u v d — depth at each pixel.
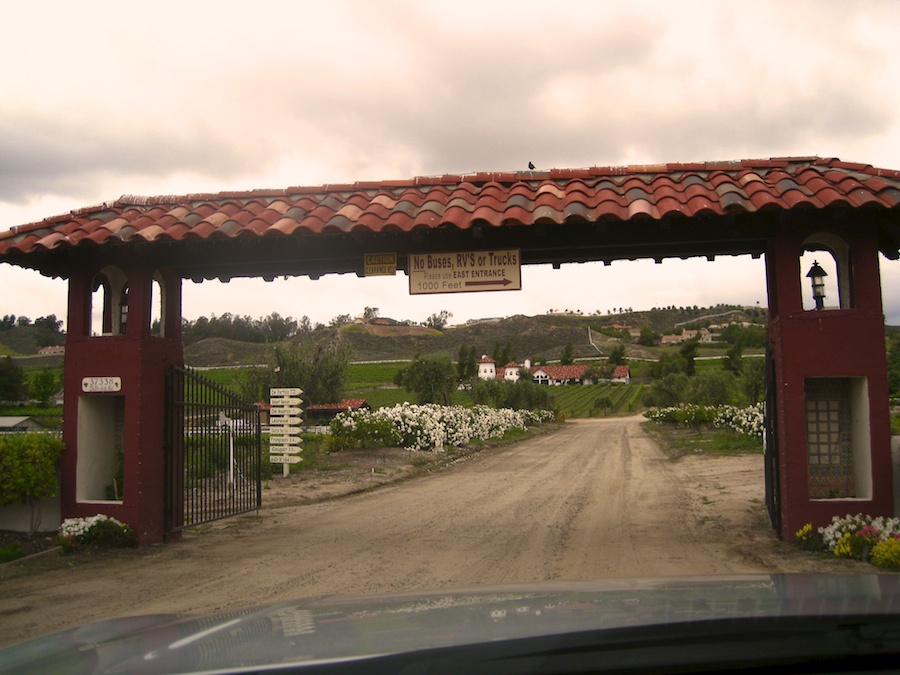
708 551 8.80
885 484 8.27
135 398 9.70
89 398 10.14
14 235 9.67
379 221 8.91
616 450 29.55
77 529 9.41
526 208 8.91
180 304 10.84
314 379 37.12
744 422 26.89
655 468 21.28
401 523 11.96
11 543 9.41
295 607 2.55
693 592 2.28
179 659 1.80
